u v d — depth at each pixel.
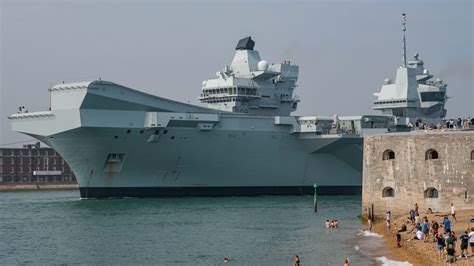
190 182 87.25
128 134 78.69
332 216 69.81
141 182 84.44
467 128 63.44
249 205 80.31
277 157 91.81
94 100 74.62
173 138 82.38
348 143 93.25
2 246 51.66
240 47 101.62
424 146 56.03
